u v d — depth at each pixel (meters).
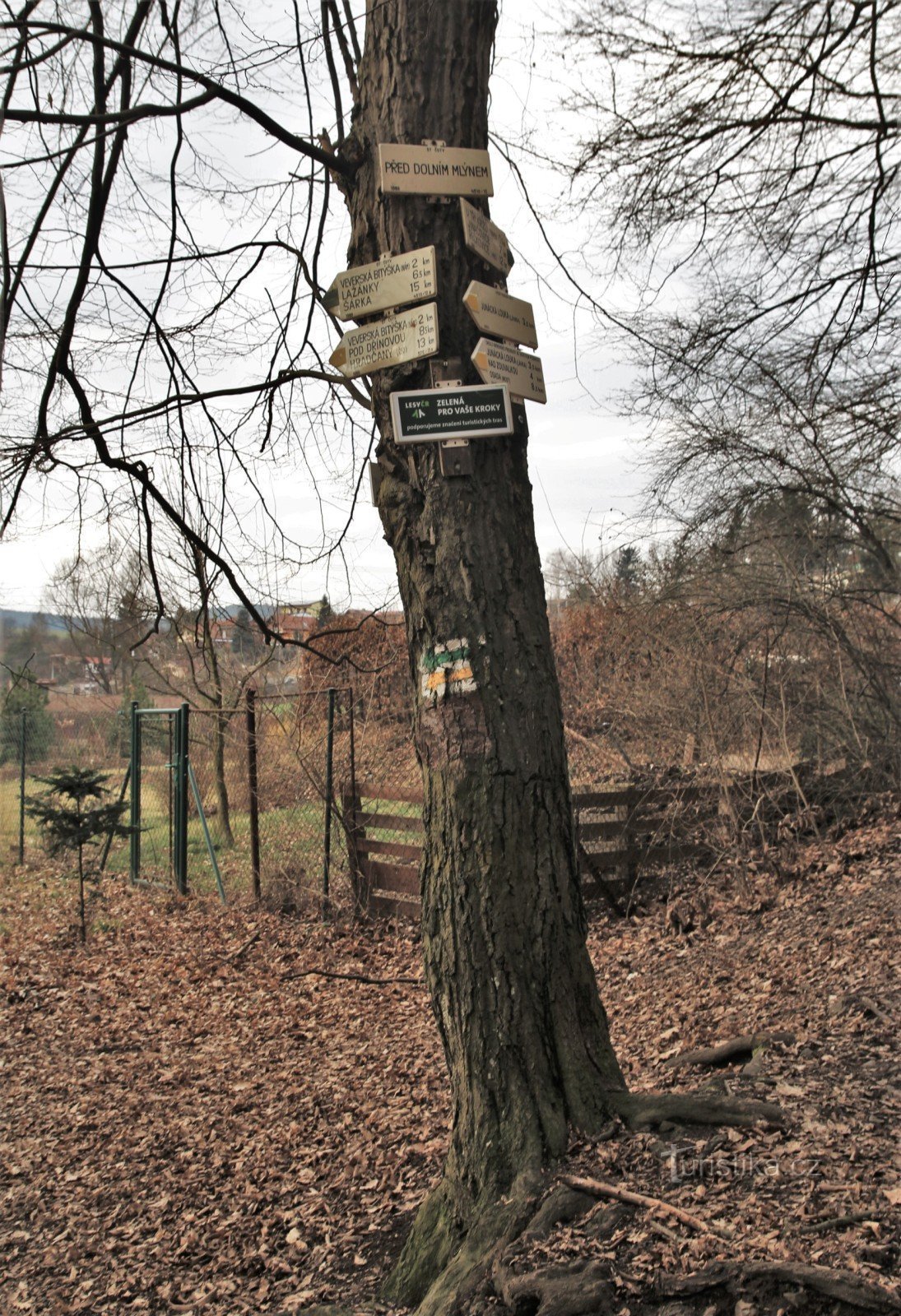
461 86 3.85
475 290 3.76
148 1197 5.12
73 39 3.77
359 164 3.93
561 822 3.81
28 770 18.55
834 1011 5.25
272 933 10.08
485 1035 3.68
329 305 3.94
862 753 10.40
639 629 11.77
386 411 3.88
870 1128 3.58
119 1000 8.47
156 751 15.24
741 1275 2.81
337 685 12.05
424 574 3.80
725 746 10.80
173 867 12.27
